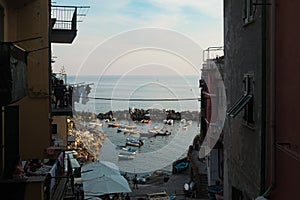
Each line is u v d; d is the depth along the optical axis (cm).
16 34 893
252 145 841
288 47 623
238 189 998
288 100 624
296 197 585
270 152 725
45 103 948
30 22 920
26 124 937
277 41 689
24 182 554
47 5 935
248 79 872
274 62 700
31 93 938
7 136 643
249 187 873
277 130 689
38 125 942
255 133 814
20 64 565
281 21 664
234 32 1041
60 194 726
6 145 640
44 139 944
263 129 759
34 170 699
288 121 625
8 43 486
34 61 936
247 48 888
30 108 941
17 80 537
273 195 704
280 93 671
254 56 821
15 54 521
